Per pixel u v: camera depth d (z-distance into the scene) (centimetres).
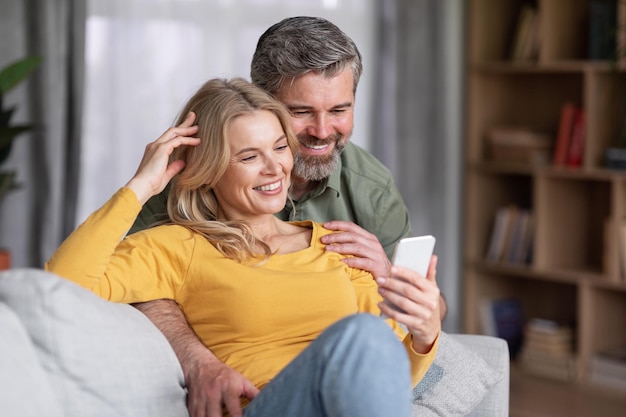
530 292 573
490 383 276
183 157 251
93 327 198
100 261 221
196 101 250
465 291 554
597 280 497
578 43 531
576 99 548
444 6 545
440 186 550
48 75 434
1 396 172
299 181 299
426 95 547
